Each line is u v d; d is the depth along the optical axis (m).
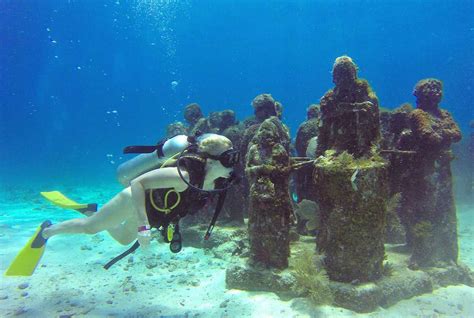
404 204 5.35
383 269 4.73
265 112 7.19
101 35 61.56
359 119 4.55
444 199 5.17
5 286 5.01
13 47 62.66
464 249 6.92
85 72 78.12
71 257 6.43
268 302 4.43
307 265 4.53
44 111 86.75
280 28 68.44
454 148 13.42
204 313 4.23
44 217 10.03
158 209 3.73
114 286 5.11
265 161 4.75
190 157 3.55
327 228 4.56
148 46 68.19
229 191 7.14
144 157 4.52
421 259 5.08
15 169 30.30
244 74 91.06
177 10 60.72
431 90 5.40
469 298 4.62
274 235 4.75
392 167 5.46
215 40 73.50
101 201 12.88
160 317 4.13
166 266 5.96
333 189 4.33
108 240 7.58
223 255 6.24
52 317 4.10
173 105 94.12
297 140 7.18
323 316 4.07
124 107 97.44
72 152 56.50
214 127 8.52
